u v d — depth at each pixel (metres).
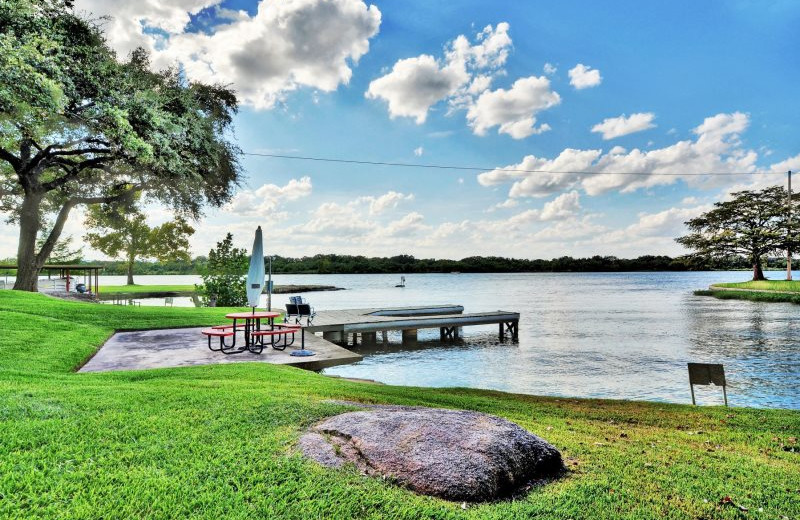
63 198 28.41
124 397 5.88
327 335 21.69
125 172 25.78
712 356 17.77
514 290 71.50
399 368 16.09
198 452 4.09
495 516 3.16
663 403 9.20
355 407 5.56
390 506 3.23
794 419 7.52
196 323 17.69
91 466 3.70
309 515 3.10
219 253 30.00
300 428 4.75
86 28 19.42
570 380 13.82
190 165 23.38
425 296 57.59
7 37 14.74
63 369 9.18
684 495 3.79
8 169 27.86
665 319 31.02
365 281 108.25
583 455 4.74
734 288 58.44
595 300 49.38
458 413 4.51
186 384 7.34
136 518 2.98
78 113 19.39
